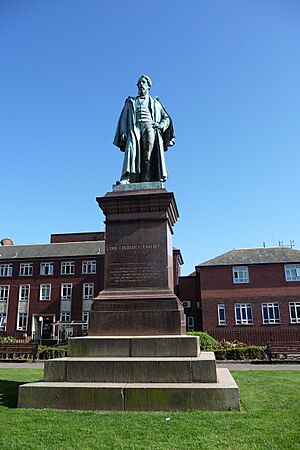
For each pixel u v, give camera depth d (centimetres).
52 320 5134
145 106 1073
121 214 909
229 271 4338
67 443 485
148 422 564
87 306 5047
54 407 665
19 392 682
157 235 880
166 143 1107
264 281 4247
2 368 1652
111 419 582
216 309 4241
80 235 6059
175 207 969
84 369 713
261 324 4116
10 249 5628
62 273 5228
